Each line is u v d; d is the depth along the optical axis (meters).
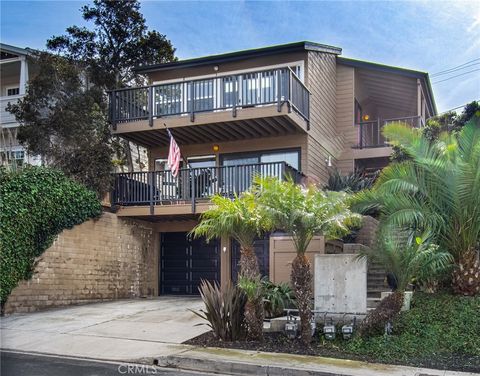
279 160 17.28
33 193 13.04
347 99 20.25
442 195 10.34
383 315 9.12
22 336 10.07
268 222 9.30
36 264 13.28
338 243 14.26
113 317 12.11
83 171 16.22
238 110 15.71
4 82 23.25
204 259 17.91
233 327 9.53
